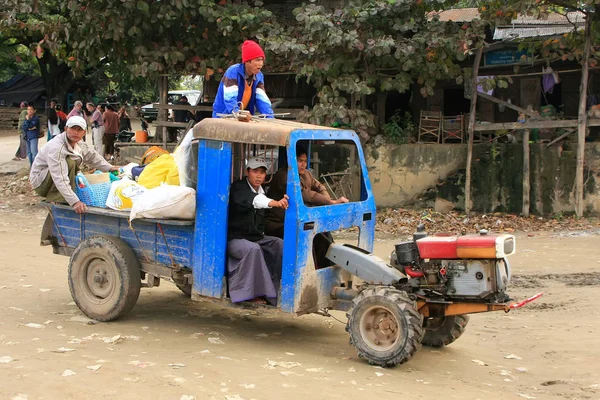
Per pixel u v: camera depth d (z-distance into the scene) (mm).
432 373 5844
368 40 14562
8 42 35094
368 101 17234
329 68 14977
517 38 15672
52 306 7625
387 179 15938
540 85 17656
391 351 5730
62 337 6266
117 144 18484
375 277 6145
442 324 6656
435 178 15938
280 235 6730
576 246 12047
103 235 7184
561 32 15805
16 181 19312
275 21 16000
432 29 14914
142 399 4645
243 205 6238
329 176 14945
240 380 5188
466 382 5641
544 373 6023
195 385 4996
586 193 14906
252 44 7184
